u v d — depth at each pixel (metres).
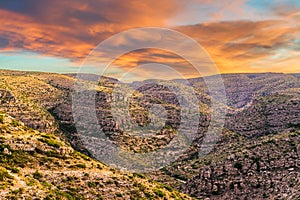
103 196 57.84
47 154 62.69
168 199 67.38
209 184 132.38
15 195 45.81
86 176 60.47
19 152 59.94
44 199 48.03
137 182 66.44
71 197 52.91
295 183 113.00
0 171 49.47
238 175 132.25
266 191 118.06
